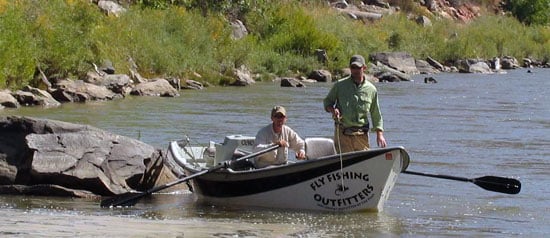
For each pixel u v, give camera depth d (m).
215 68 36.53
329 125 23.33
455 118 26.06
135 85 30.30
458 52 54.59
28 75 26.72
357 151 12.78
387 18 57.38
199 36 37.66
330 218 12.58
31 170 13.68
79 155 13.96
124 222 11.70
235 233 11.23
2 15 26.83
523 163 18.05
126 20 35.09
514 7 72.06
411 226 12.27
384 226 12.19
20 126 14.18
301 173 12.89
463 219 12.88
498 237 11.80
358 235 11.59
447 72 49.75
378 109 13.43
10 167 13.91
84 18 30.94
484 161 18.19
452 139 21.38
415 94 33.94
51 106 25.27
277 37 44.06
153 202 13.62
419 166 17.36
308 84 37.53
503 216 13.16
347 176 12.79
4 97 24.56
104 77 29.12
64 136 14.10
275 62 40.06
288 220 12.36
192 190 14.58
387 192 13.00
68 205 13.00
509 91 36.47
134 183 14.26
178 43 36.34
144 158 14.42
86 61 29.69
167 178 14.63
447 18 65.00
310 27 44.44
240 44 39.25
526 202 14.27
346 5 58.84
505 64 56.09
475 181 13.66
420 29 57.22
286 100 29.75
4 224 11.10
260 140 13.40
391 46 53.25
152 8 39.47
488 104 30.62
